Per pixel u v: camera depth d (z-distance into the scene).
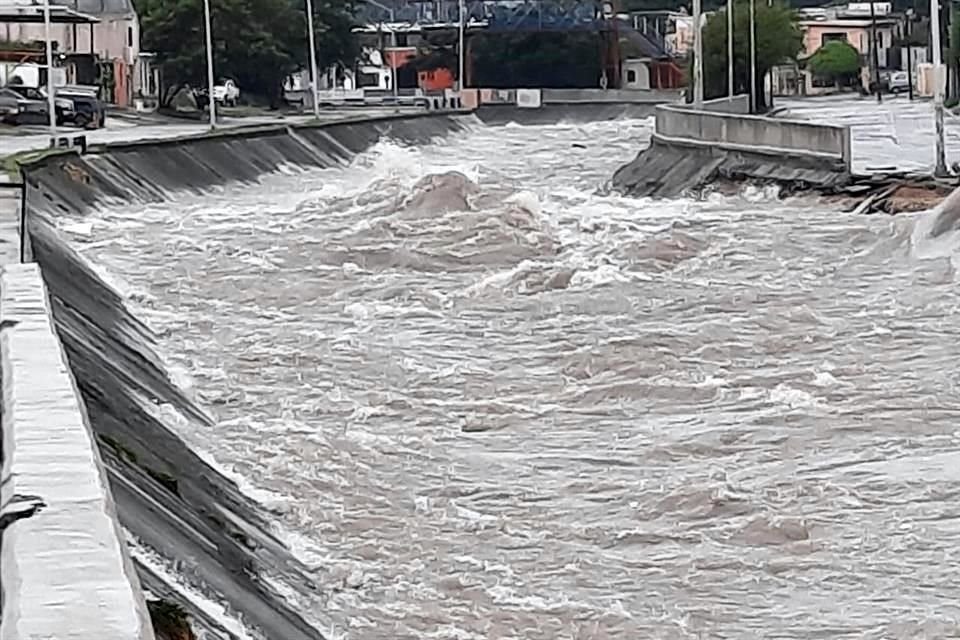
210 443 28.16
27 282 23.31
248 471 26.61
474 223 54.44
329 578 21.55
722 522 24.39
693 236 52.94
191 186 66.31
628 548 23.19
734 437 29.41
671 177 70.12
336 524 24.05
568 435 30.00
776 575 22.05
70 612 7.67
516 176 83.38
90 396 22.83
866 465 27.28
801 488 25.75
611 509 25.11
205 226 55.69
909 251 49.31
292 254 50.56
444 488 26.20
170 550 16.84
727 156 68.06
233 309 42.72
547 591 21.42
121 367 29.03
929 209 55.62
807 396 32.34
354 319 41.84
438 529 24.00
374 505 25.11
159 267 47.16
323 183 76.12
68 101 87.31
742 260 49.41
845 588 21.52
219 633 15.23
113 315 36.31
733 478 26.56
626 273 47.75
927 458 27.66
